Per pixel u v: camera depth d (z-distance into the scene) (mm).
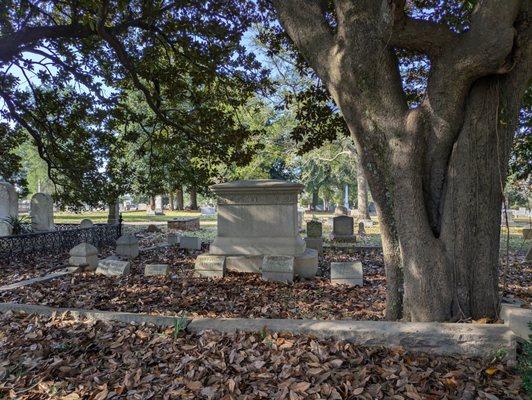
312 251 8570
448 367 3227
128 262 8109
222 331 3906
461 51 3520
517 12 3283
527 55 3566
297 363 3289
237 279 7613
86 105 12000
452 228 3930
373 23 3941
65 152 12953
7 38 7914
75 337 4023
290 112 23797
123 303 5789
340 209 29922
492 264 3910
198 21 9789
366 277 7922
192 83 11547
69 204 14320
